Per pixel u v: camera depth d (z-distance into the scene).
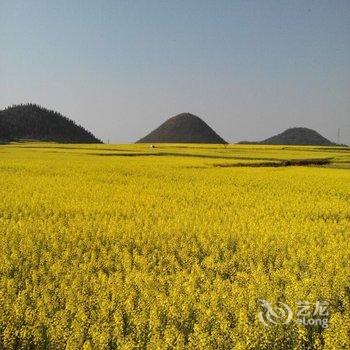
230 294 9.67
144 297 9.30
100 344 7.55
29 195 25.16
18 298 9.09
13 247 13.18
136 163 51.09
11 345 7.89
